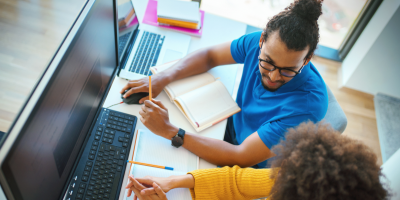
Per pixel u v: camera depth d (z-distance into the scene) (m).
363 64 2.36
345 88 2.54
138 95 1.13
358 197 0.60
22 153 0.54
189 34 1.47
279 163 0.72
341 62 2.65
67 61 0.66
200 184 0.98
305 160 0.63
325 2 2.69
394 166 1.25
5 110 1.69
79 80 0.76
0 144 0.50
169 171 0.99
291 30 0.86
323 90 1.10
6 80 1.80
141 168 0.97
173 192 0.97
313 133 0.67
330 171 0.60
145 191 0.90
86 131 0.90
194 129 1.14
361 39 2.41
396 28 2.12
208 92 1.21
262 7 2.69
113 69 1.10
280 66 0.95
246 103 1.27
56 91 0.64
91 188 0.88
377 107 2.47
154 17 1.47
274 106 1.12
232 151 1.07
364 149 0.65
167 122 1.06
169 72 1.21
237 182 1.00
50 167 0.68
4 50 1.92
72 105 0.75
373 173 0.61
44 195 0.69
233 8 2.64
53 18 2.18
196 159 1.07
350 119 2.36
